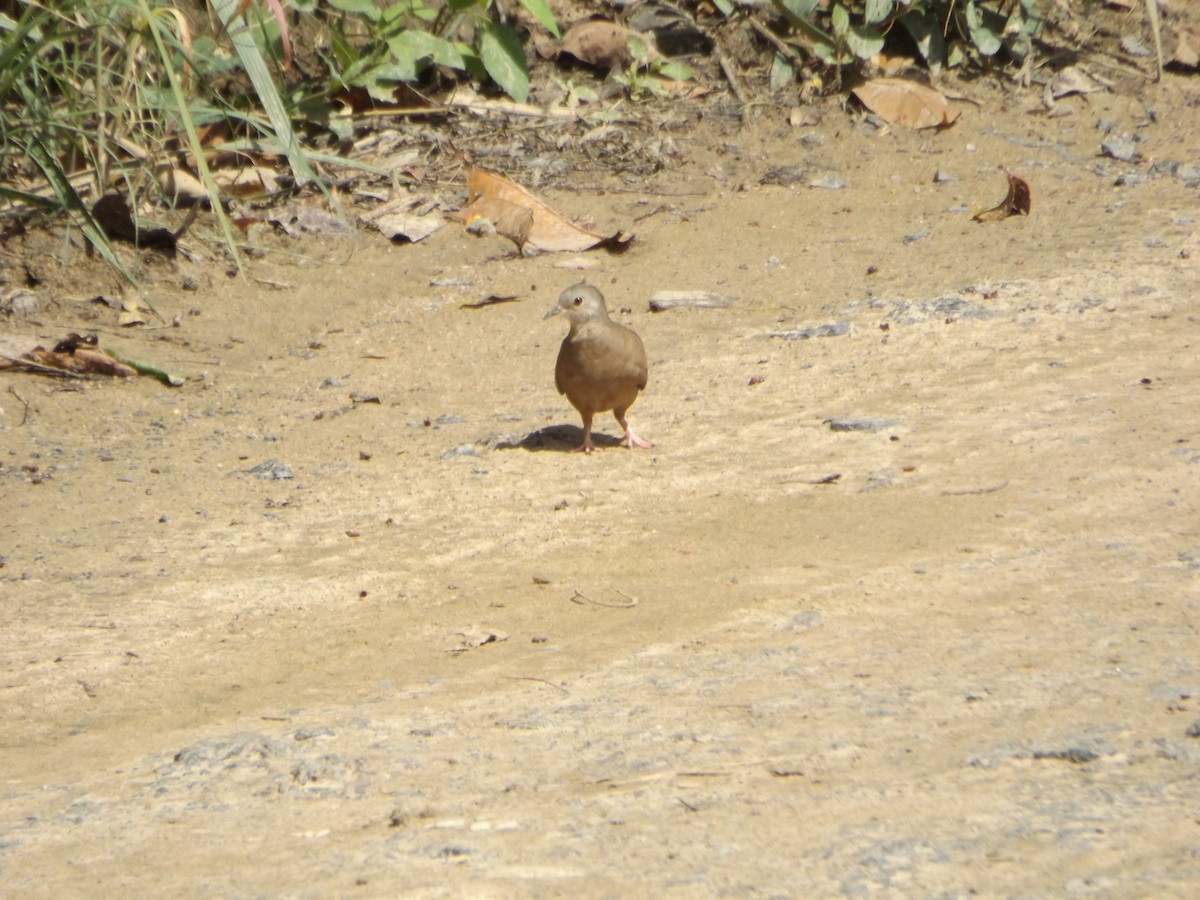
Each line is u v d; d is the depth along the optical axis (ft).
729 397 43.21
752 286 55.31
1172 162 68.08
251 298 54.80
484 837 17.52
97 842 18.67
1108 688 21.16
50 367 47.01
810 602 27.30
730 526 32.48
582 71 75.46
